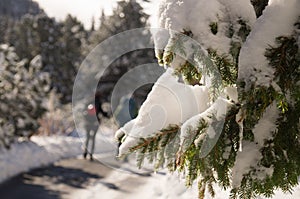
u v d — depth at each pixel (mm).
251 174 1732
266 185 1736
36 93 14023
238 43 1651
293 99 1697
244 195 1770
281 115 1724
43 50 38969
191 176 1772
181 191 4305
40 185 7375
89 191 6789
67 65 37125
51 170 8969
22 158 9844
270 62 1584
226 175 1774
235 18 1682
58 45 38719
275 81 1573
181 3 1632
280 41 1612
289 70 1597
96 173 8258
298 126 1714
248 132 1756
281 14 1650
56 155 10906
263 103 1602
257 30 1637
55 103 17828
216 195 2738
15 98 12609
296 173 1734
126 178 7023
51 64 37719
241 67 1600
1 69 12680
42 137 14617
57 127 16734
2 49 13562
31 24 41812
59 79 35406
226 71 1627
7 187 7176
